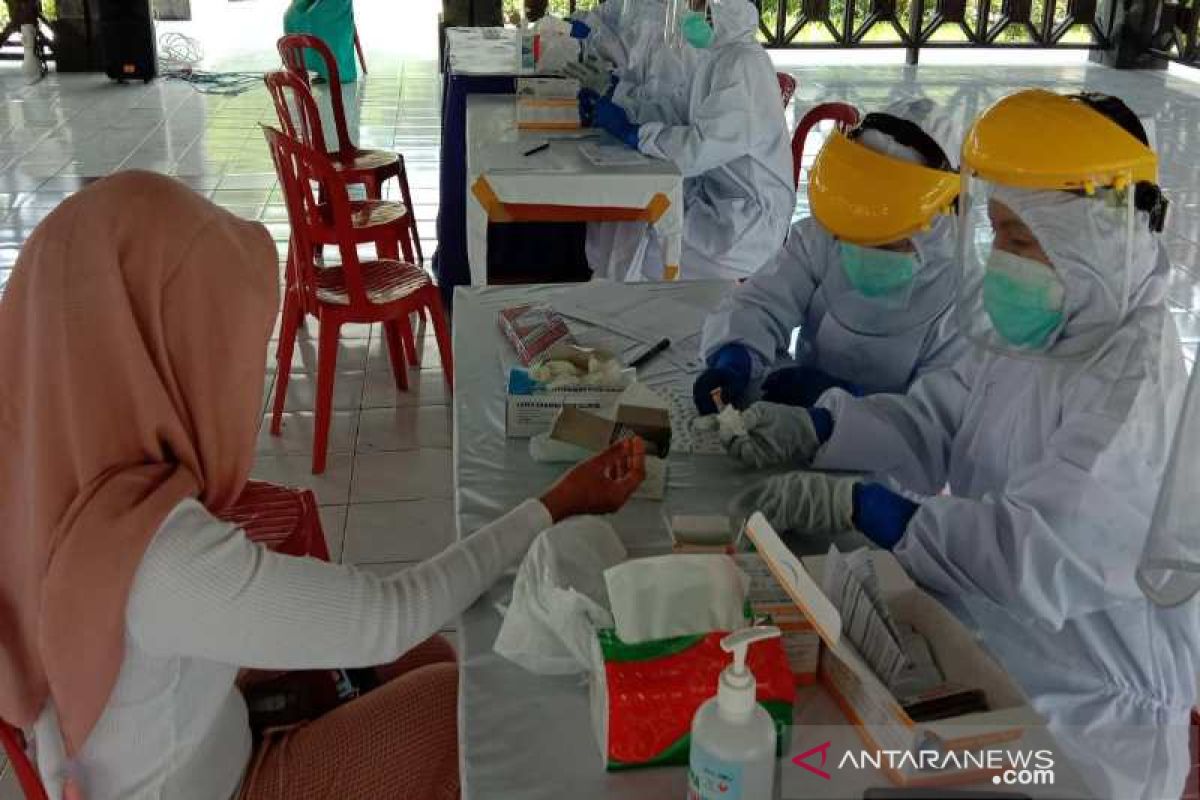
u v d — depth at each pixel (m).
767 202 3.26
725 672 0.87
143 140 6.14
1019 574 1.20
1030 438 1.35
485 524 1.37
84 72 7.75
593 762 1.01
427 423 3.19
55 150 5.92
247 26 9.73
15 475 1.08
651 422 1.47
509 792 0.98
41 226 1.04
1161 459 1.18
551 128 3.38
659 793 0.98
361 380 3.43
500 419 1.63
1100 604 1.22
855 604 1.04
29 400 1.03
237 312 1.06
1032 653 1.30
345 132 4.23
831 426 1.53
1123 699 1.27
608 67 3.76
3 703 1.09
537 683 1.12
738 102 3.09
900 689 1.02
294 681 1.34
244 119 6.62
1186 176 5.68
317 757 1.25
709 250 3.27
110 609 1.01
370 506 2.78
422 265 4.30
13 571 1.09
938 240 1.62
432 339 3.70
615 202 2.92
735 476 1.50
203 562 1.03
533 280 3.80
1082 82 8.08
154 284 1.02
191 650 1.06
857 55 8.96
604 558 1.17
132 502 1.02
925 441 1.53
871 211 1.53
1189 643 1.28
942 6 8.55
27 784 1.15
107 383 1.03
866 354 1.78
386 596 1.13
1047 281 1.22
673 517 1.29
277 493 1.80
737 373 1.72
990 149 1.19
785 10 8.59
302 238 2.84
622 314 2.01
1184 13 8.31
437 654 1.50
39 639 1.05
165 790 1.11
